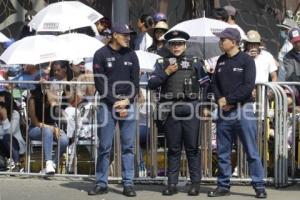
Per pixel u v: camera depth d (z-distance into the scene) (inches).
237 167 648.4
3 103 690.2
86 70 744.3
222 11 826.8
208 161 652.1
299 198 596.1
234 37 589.9
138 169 655.1
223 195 603.8
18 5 983.0
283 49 828.6
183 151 655.1
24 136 695.7
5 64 773.9
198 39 751.1
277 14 970.7
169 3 979.9
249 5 971.9
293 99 633.6
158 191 626.8
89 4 981.2
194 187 607.2
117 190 629.6
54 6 807.1
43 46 722.2
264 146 636.1
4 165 693.3
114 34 598.2
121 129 607.5
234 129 598.2
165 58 602.2
